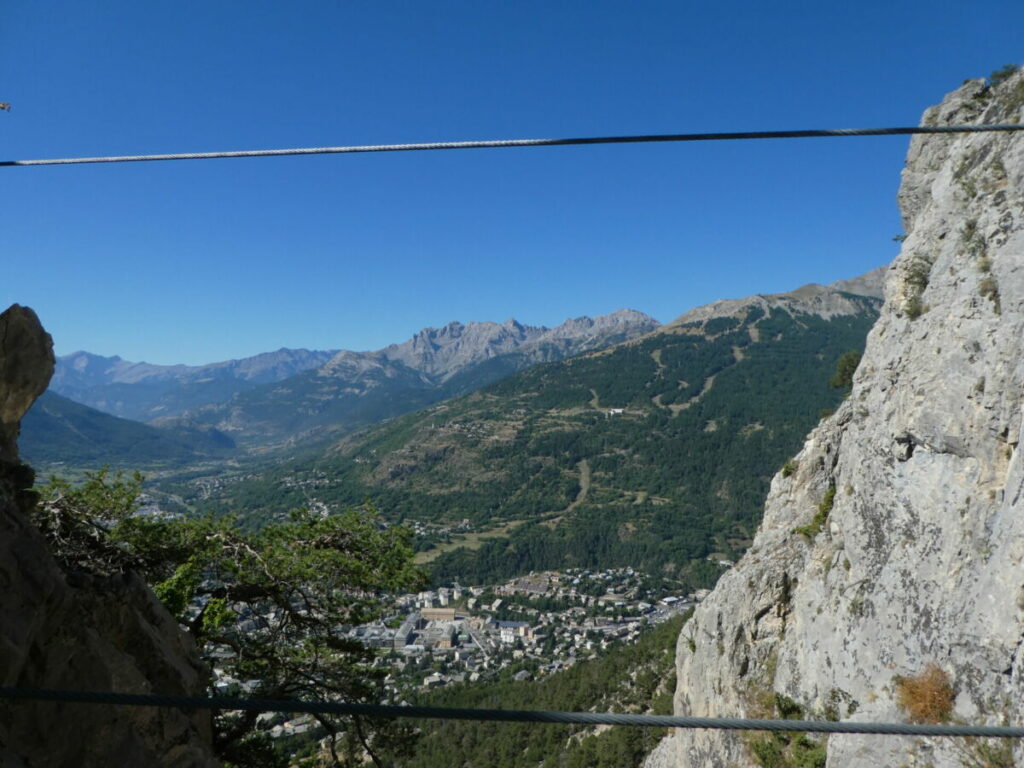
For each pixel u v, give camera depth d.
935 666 20.06
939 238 26.55
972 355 21.52
